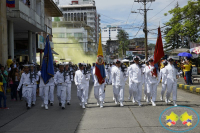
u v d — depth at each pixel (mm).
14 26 21031
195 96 12031
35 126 6555
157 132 5574
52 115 7996
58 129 6145
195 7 26219
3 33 16078
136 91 9453
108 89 16188
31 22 19812
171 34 31000
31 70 9438
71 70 9844
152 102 9328
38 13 23375
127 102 10344
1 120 7406
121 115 7594
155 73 9359
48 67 9328
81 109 8977
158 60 9555
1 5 15898
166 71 9328
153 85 9367
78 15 100875
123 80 9406
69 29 67812
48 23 34406
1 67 11508
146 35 31250
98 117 7418
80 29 67875
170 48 38375
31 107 9711
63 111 8664
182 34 28359
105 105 9711
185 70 16750
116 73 9438
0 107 9445
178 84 16984
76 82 9398
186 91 14453
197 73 25203
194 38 28703
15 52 26234
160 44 9852
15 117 7828
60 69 9453
